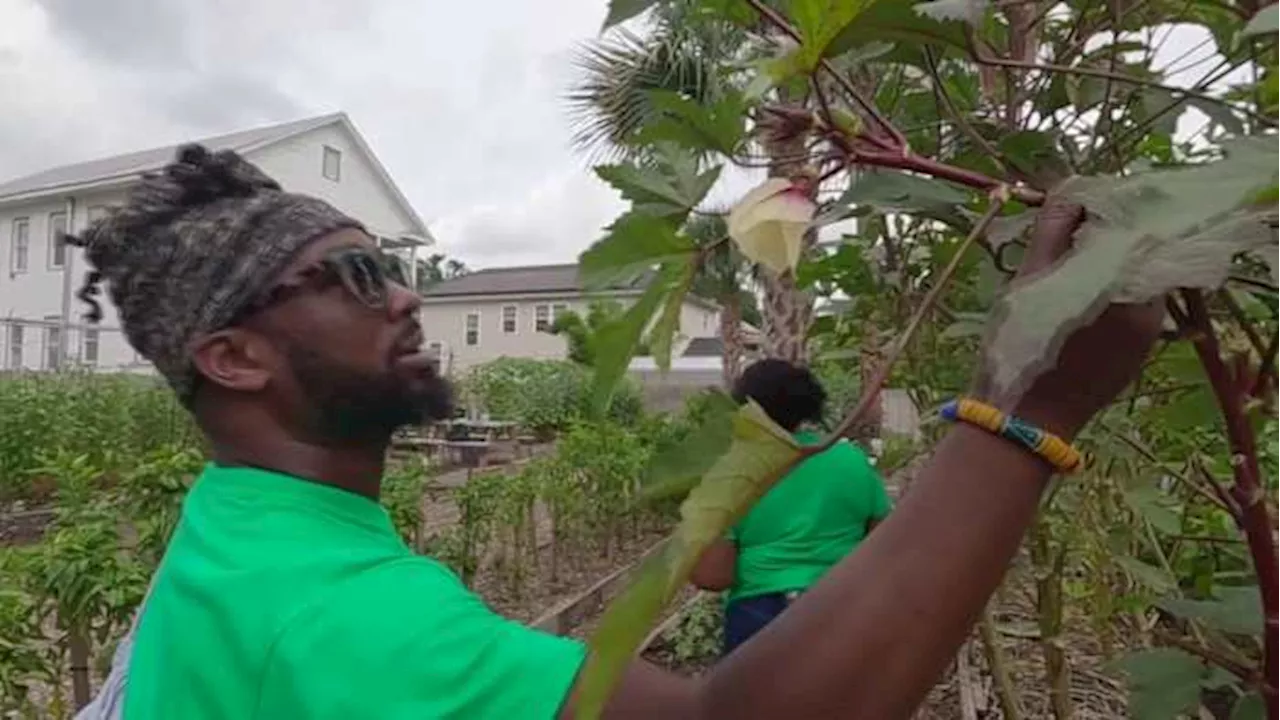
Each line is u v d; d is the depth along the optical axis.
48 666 3.56
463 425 18.14
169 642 0.81
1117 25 1.29
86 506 3.93
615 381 0.94
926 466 0.69
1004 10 1.34
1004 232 0.78
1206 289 0.60
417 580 0.78
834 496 3.18
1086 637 3.72
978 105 1.53
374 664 0.71
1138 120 1.35
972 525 0.65
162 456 3.85
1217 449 1.88
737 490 0.57
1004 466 0.66
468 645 0.72
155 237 0.92
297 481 0.88
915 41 0.84
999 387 0.52
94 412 11.71
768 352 5.53
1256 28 0.72
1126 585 2.17
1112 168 1.26
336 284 0.91
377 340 0.92
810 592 0.67
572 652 0.71
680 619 5.81
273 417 0.91
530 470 8.16
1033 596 3.33
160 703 0.79
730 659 0.67
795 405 3.01
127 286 0.93
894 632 0.62
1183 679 1.13
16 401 10.88
